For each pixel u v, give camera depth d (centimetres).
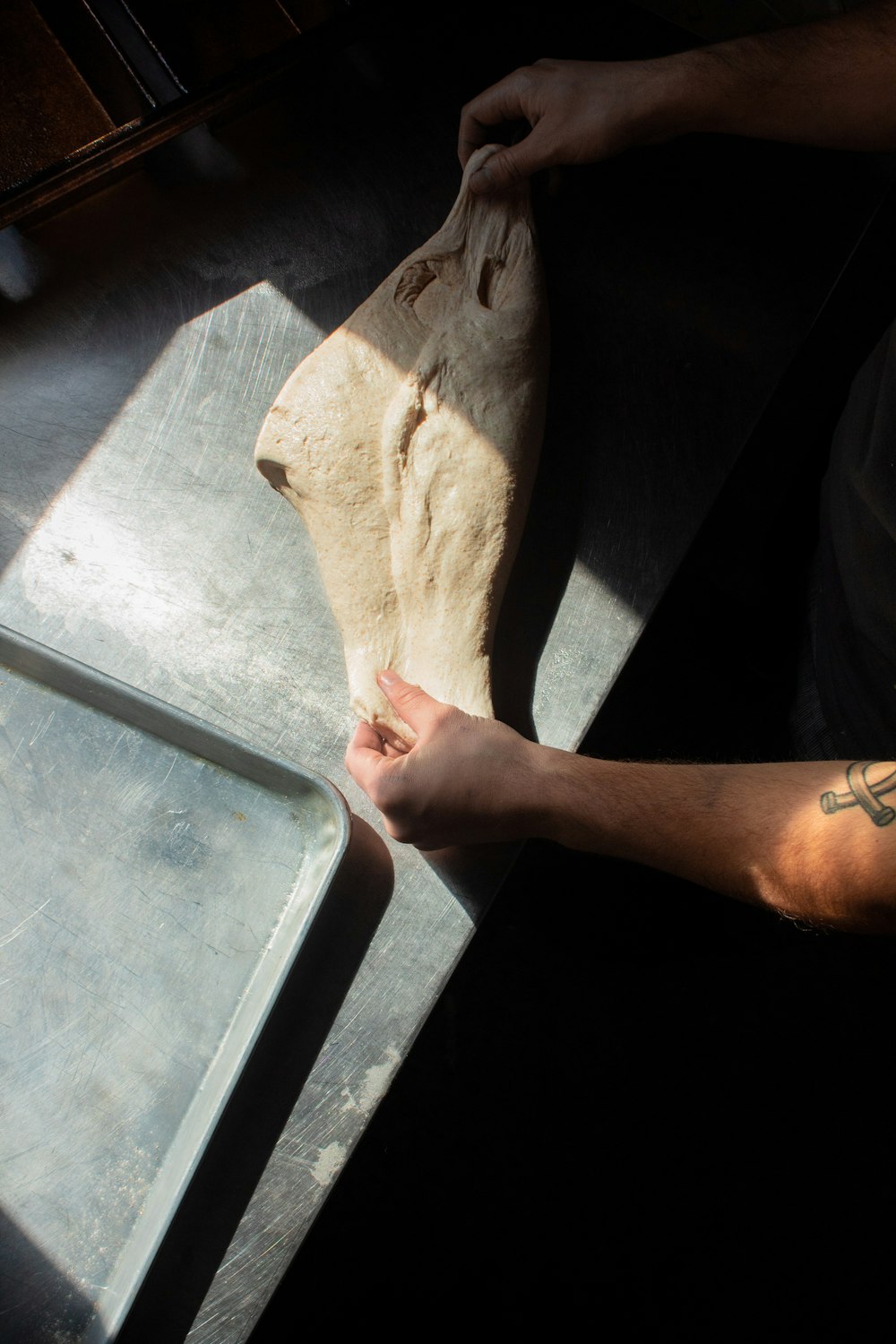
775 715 193
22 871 117
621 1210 176
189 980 112
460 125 143
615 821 98
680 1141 181
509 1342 165
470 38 159
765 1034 189
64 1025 110
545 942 192
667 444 140
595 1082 184
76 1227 102
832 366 189
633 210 151
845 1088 185
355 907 114
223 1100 100
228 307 145
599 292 147
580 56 159
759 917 193
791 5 177
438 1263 171
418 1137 179
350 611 122
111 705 121
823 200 153
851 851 78
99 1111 107
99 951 113
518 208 137
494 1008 188
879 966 193
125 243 147
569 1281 170
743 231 151
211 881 115
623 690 205
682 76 127
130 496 135
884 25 126
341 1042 109
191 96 141
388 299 131
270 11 159
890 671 112
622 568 134
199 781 119
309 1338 164
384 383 126
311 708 125
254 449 131
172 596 130
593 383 143
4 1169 104
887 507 108
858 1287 171
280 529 134
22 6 146
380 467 123
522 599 131
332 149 153
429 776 104
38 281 145
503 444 124
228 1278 99
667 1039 188
